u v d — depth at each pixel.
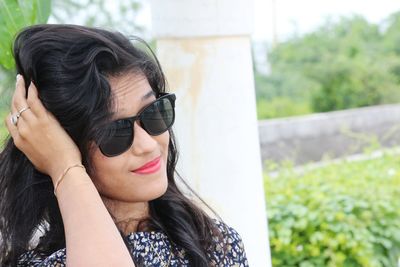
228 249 2.07
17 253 1.95
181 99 2.80
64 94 1.73
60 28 1.79
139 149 1.76
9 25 2.39
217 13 2.77
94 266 1.69
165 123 1.82
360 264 4.86
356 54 14.19
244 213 2.88
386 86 13.77
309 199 5.31
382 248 5.01
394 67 13.91
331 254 4.79
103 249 1.71
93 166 1.80
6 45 2.38
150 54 1.93
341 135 10.30
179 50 2.79
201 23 2.76
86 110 1.72
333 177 6.34
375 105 13.70
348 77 13.87
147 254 1.89
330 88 13.83
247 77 2.85
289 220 4.97
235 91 2.82
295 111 13.46
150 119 1.78
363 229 4.91
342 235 4.80
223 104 2.81
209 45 2.79
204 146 2.82
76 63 1.73
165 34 2.78
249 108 2.87
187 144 2.81
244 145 2.86
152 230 1.95
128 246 1.87
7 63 2.38
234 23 2.79
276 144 9.42
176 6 2.76
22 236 1.94
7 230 1.95
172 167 2.08
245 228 2.90
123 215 1.93
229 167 2.84
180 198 2.04
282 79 13.90
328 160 7.97
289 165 6.85
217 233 2.06
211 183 2.83
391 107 11.37
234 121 2.83
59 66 1.74
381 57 14.15
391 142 11.19
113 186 1.81
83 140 1.76
